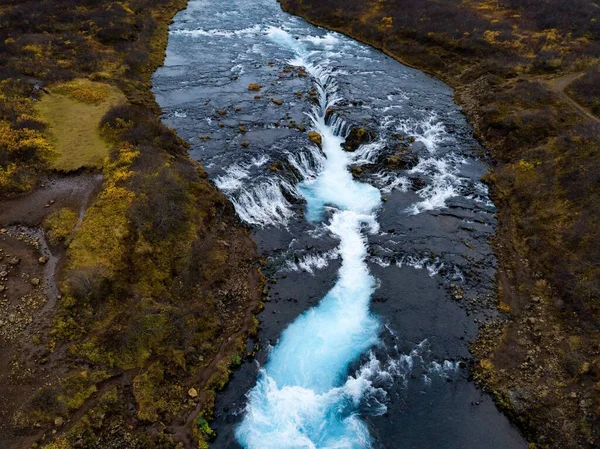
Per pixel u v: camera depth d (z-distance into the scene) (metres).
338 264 30.86
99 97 41.69
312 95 48.66
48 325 22.69
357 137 42.25
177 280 26.81
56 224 27.41
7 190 29.80
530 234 32.47
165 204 28.94
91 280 24.12
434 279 30.00
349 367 24.81
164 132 37.25
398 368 24.83
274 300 28.11
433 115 47.53
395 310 27.92
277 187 35.47
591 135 37.22
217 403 22.78
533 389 23.39
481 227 34.25
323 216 34.81
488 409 23.11
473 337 26.41
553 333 25.97
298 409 22.88
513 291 29.14
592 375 23.20
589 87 45.22
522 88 47.41
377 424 22.42
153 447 20.09
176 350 23.53
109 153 33.72
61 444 19.05
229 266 29.31
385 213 35.44
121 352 22.66
